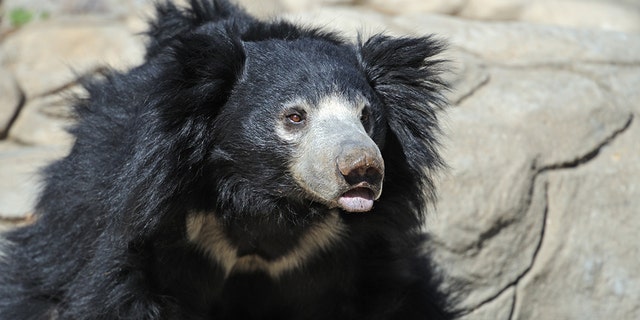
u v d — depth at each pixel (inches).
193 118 462.9
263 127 456.8
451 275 645.3
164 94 457.4
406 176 494.0
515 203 653.3
